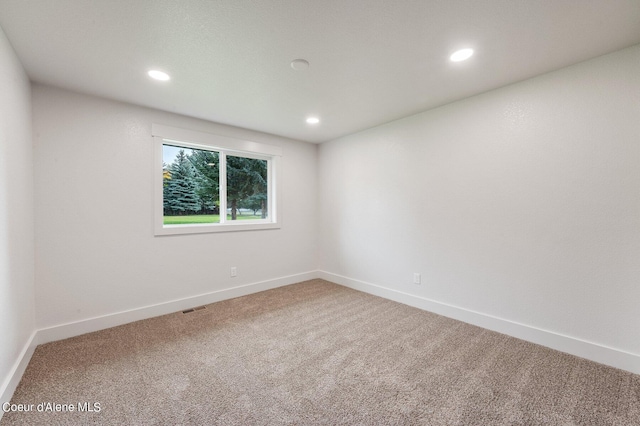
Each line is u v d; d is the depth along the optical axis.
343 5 1.37
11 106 1.67
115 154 2.55
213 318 2.75
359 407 1.52
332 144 4.06
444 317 2.77
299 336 2.36
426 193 2.93
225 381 1.74
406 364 1.93
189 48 1.74
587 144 1.96
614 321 1.88
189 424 1.40
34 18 1.43
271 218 3.90
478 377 1.78
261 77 2.12
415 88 2.35
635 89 1.78
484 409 1.50
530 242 2.24
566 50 1.80
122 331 2.44
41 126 2.19
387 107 2.78
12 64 1.69
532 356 2.03
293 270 4.05
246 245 3.52
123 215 2.60
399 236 3.21
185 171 3.17
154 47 1.72
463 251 2.65
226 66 1.96
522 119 2.25
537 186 2.19
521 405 1.53
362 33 1.60
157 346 2.18
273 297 3.40
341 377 1.79
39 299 2.19
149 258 2.76
